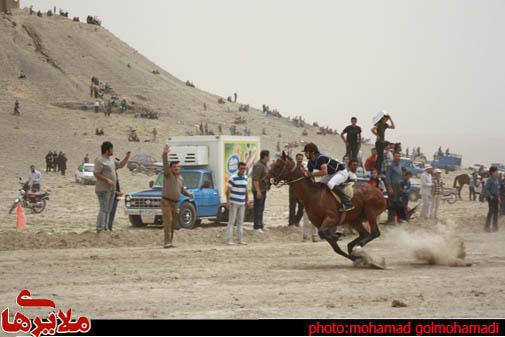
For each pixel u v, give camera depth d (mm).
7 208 48094
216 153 36500
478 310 14961
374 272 20656
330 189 21734
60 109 160750
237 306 15188
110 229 30578
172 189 26812
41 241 27438
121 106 170375
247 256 24469
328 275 19891
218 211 36188
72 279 18984
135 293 16781
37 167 93750
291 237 31562
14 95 167750
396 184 34750
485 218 40656
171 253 24969
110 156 29188
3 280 18828
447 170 124000
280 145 157000
